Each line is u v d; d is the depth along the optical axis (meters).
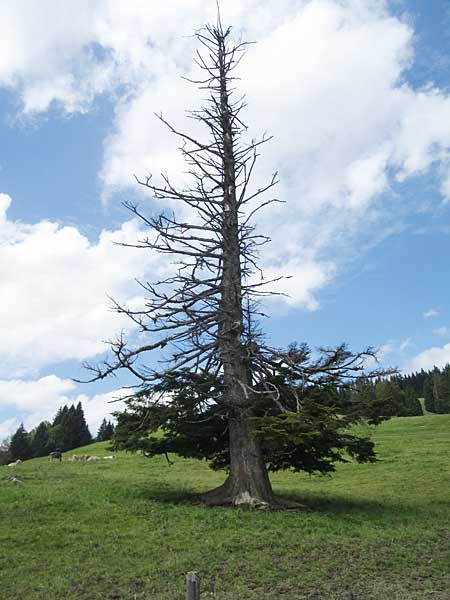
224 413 19.05
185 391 19.00
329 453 20.02
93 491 21.34
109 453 50.09
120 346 17.69
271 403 19.33
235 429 19.03
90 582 10.80
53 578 10.98
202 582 10.93
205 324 19.19
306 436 16.27
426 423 62.56
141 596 10.07
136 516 16.44
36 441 96.75
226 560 12.27
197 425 19.59
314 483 30.27
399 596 10.16
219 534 14.34
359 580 11.15
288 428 16.50
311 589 10.62
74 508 17.45
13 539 13.69
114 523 15.55
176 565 11.83
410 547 13.62
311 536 14.28
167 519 16.09
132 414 19.91
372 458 19.92
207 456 21.80
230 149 22.12
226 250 20.92
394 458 37.22
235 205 21.38
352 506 20.11
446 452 38.56
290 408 19.48
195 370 19.19
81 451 56.53
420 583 10.98
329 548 13.30
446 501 22.12
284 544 13.52
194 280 20.11
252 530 14.76
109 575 11.18
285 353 18.61
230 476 19.12
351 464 36.00
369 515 17.89
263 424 16.80
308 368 18.34
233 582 10.95
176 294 19.58
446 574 11.58
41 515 16.34
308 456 20.17
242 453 18.62
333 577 11.30
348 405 18.78
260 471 18.47
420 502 21.91
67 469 34.88
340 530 15.12
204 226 20.95
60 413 108.31
